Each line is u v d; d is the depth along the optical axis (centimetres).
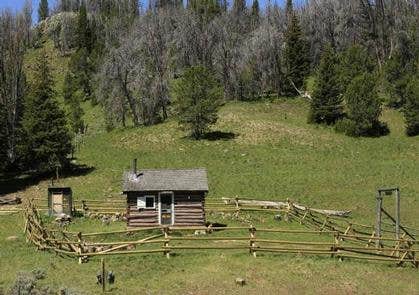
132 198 3844
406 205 4800
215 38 9644
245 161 6191
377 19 10294
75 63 13112
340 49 10525
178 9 10862
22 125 6138
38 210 4559
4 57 6525
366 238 3247
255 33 9919
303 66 9362
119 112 8169
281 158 6288
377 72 9006
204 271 2773
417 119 6881
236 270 2789
